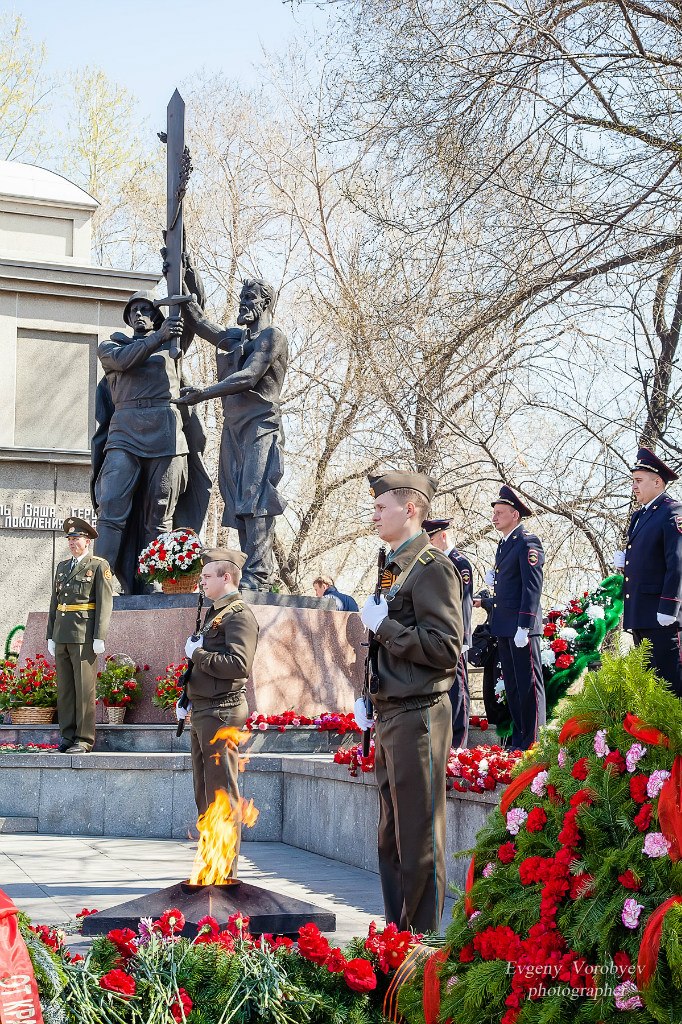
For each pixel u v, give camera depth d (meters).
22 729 12.84
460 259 18.20
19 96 34.06
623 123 16.78
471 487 23.08
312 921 5.56
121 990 4.05
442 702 5.34
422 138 17.67
